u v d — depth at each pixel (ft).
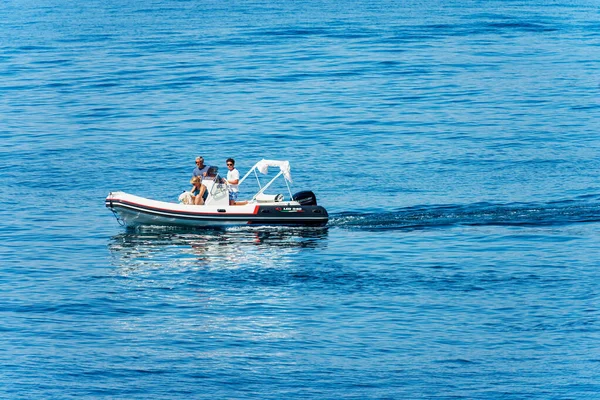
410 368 210.59
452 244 300.40
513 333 227.81
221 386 203.51
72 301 253.85
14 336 229.66
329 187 374.63
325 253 294.46
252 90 586.86
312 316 240.32
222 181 331.36
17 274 277.64
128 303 252.01
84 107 549.54
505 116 506.07
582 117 501.56
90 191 377.71
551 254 287.89
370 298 252.21
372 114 513.86
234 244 308.19
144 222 329.31
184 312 244.83
